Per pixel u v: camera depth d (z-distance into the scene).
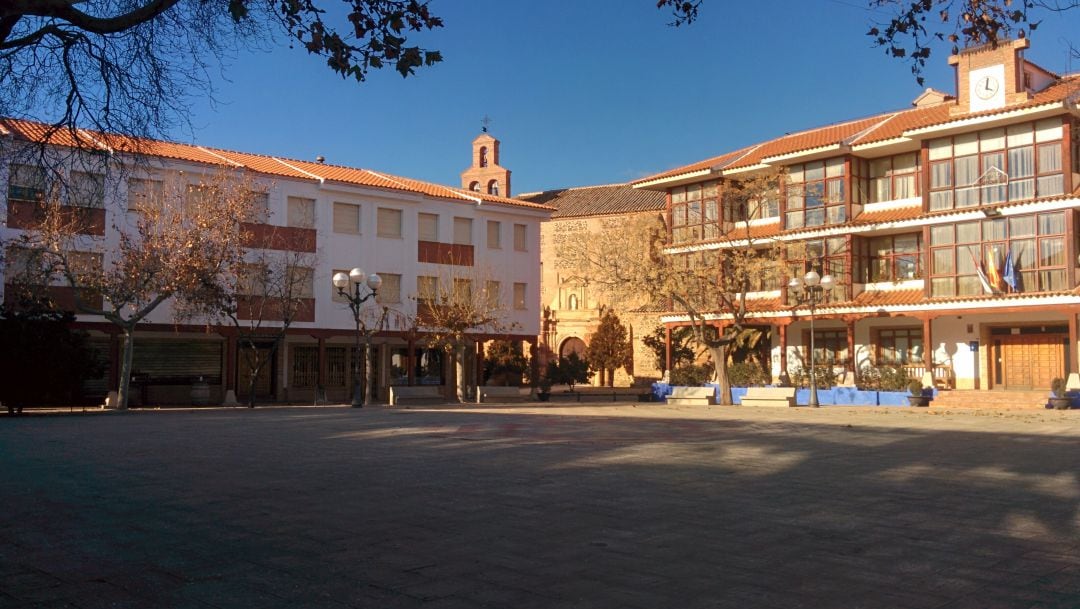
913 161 37.72
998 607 5.38
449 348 40.03
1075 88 33.28
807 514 8.48
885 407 32.56
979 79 34.50
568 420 22.64
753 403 34.81
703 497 9.49
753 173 41.56
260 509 8.81
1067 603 5.46
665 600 5.55
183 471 11.73
